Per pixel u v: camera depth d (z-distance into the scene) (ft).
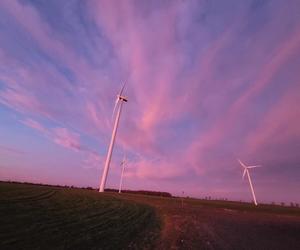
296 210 285.02
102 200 165.68
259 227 108.47
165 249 51.55
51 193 168.96
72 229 59.21
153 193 556.51
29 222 60.18
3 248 39.19
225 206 266.57
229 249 58.85
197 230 82.89
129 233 64.54
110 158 302.86
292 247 69.15
